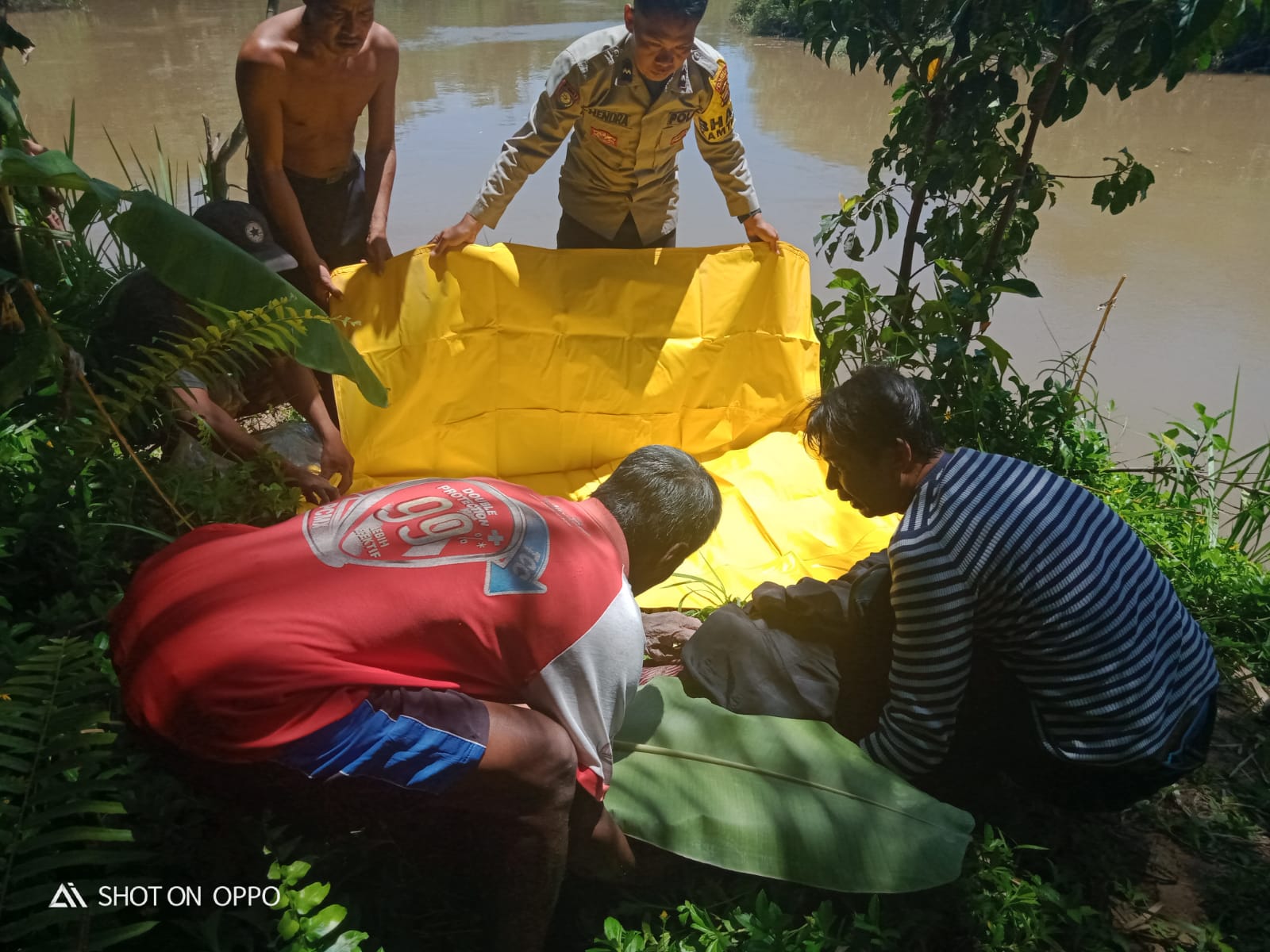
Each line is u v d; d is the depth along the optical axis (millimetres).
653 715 2377
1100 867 2336
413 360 3301
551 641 1796
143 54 11664
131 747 2025
